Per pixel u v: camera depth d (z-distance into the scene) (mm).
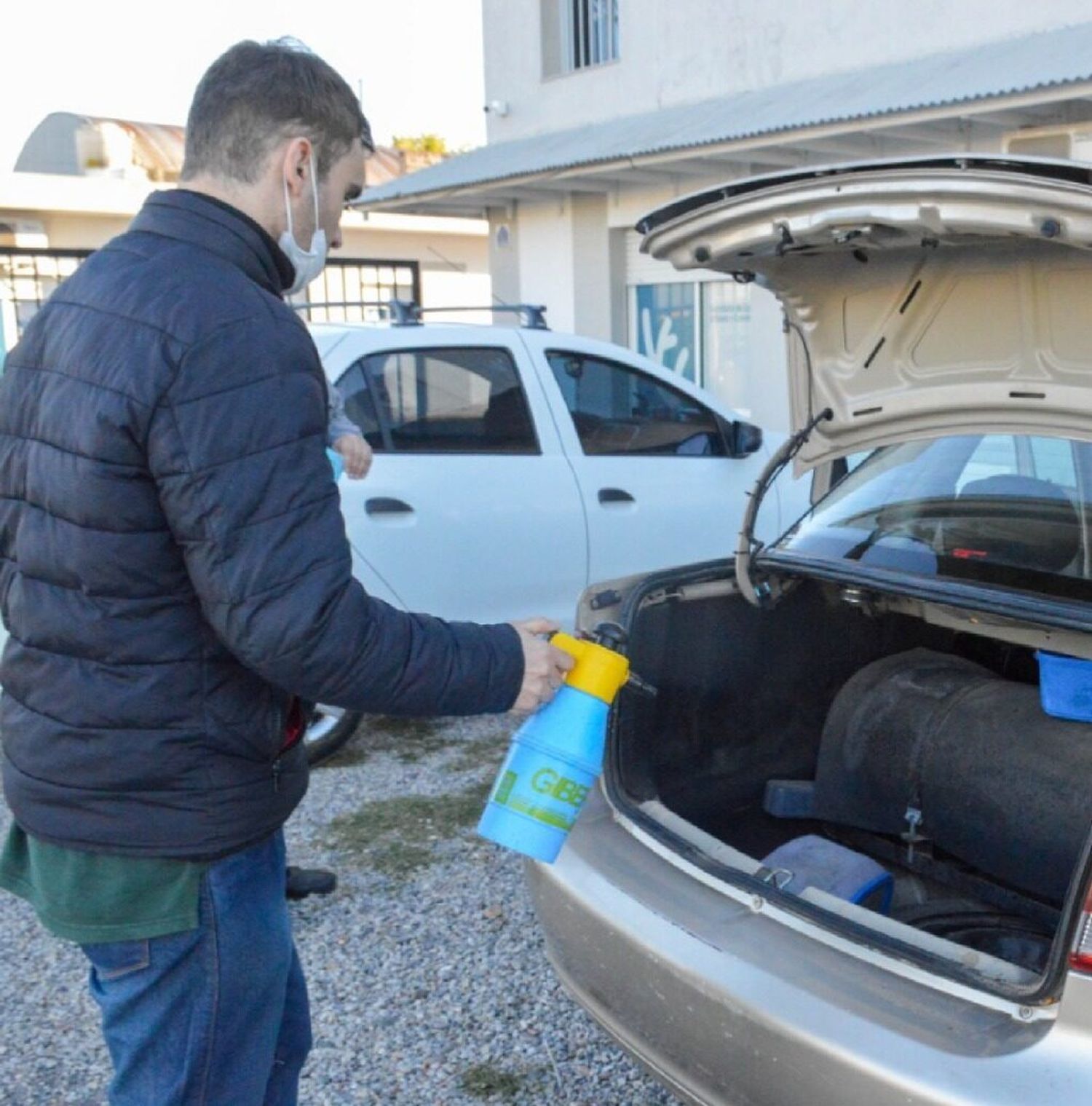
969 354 2803
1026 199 2102
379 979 3508
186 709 1893
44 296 15930
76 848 1927
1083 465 2867
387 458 5004
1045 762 2695
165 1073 2037
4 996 3494
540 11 13047
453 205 13516
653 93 11969
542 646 2068
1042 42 8539
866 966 2076
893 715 3002
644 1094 3010
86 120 18219
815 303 3002
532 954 3619
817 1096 1985
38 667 1908
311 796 4812
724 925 2242
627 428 5723
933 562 2984
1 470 1948
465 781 4934
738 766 3287
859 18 9969
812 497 3637
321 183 2023
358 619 1808
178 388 1760
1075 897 1867
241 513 1759
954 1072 1847
